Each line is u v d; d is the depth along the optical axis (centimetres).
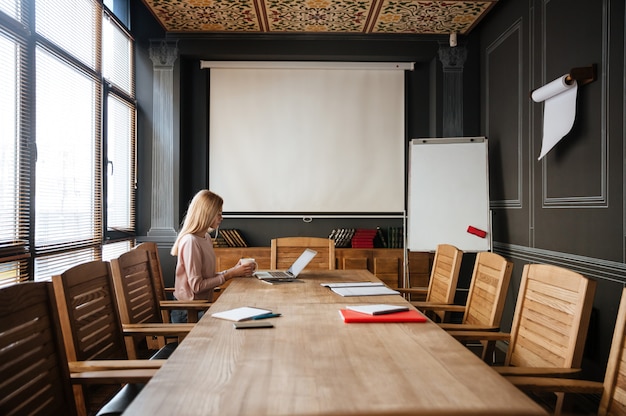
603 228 291
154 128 472
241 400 111
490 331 227
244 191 500
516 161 411
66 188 321
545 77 362
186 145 499
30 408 138
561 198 338
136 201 470
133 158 461
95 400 189
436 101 490
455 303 486
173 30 470
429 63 510
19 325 140
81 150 344
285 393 116
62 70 317
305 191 502
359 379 125
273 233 506
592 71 296
